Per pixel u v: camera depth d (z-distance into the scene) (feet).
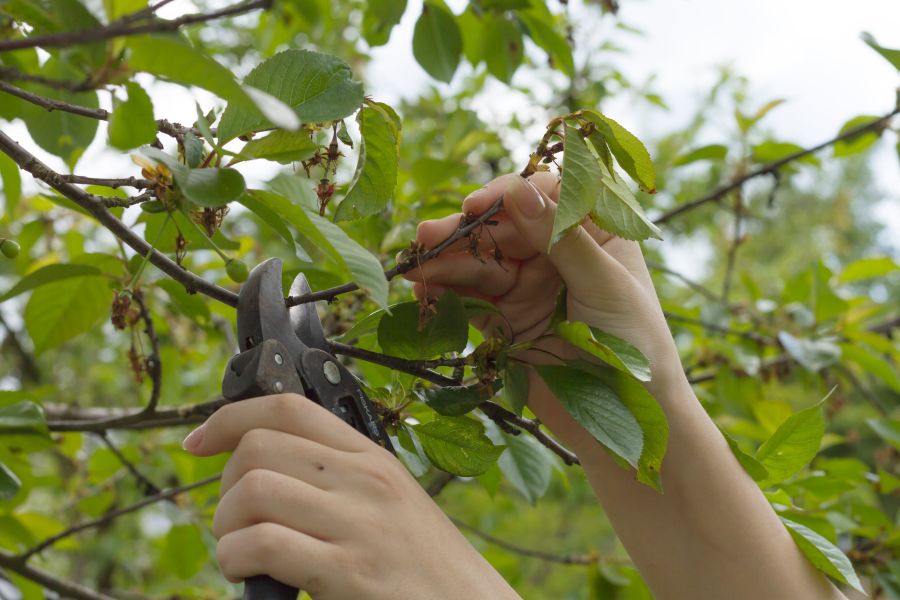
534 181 3.35
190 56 2.08
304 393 2.99
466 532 10.94
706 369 8.08
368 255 2.47
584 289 3.24
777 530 3.49
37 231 6.65
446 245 3.22
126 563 10.81
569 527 16.60
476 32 6.53
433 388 3.36
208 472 6.84
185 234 4.28
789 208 33.24
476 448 3.32
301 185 3.19
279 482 2.54
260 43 8.62
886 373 6.76
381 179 3.10
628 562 6.86
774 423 6.95
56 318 5.07
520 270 3.55
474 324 3.75
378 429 3.11
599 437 2.98
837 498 6.27
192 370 10.09
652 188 3.08
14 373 11.30
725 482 3.41
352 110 2.87
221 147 2.66
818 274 7.53
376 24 6.29
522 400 3.34
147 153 2.42
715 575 3.44
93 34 1.94
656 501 3.53
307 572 2.47
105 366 12.80
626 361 3.04
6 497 4.59
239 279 3.03
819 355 6.68
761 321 8.10
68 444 7.25
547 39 6.61
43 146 4.42
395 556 2.60
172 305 6.19
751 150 8.18
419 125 10.93
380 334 3.30
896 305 8.66
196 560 7.06
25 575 6.00
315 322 3.25
